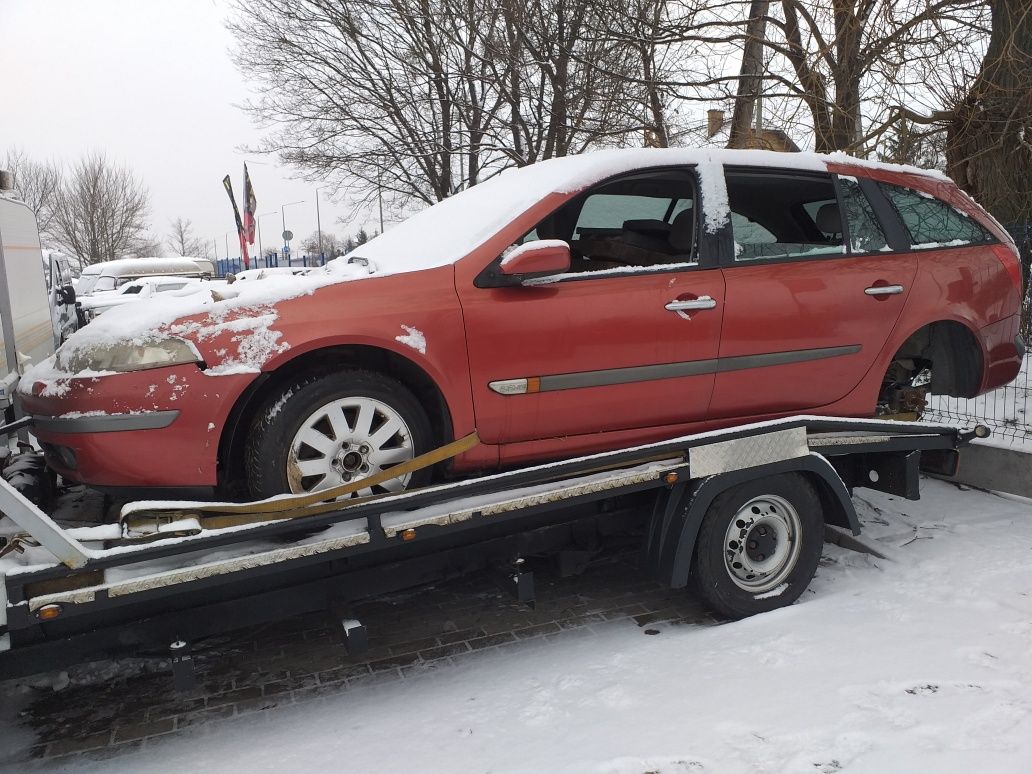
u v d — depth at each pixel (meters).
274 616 3.42
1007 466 5.50
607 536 4.20
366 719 3.26
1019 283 4.72
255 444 3.20
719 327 3.89
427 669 3.68
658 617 4.11
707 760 2.76
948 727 2.84
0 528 2.97
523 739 3.00
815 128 9.49
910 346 4.82
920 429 4.37
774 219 4.70
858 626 3.72
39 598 2.72
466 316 3.45
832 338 4.15
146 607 3.18
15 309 4.64
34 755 3.16
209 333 3.11
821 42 9.31
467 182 15.20
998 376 4.71
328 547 3.13
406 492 3.28
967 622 3.69
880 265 4.29
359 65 15.40
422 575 3.71
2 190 4.72
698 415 3.97
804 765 2.68
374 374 3.33
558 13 10.95
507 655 3.77
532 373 3.57
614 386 3.73
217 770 2.97
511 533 3.91
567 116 11.47
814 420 4.02
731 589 3.90
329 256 42.56
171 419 3.05
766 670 3.37
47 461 3.39
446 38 13.45
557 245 3.40
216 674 3.74
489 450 3.59
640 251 4.43
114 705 3.51
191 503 2.97
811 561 4.09
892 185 4.50
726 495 3.87
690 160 4.02
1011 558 4.43
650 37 10.27
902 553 4.61
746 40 10.13
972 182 9.40
